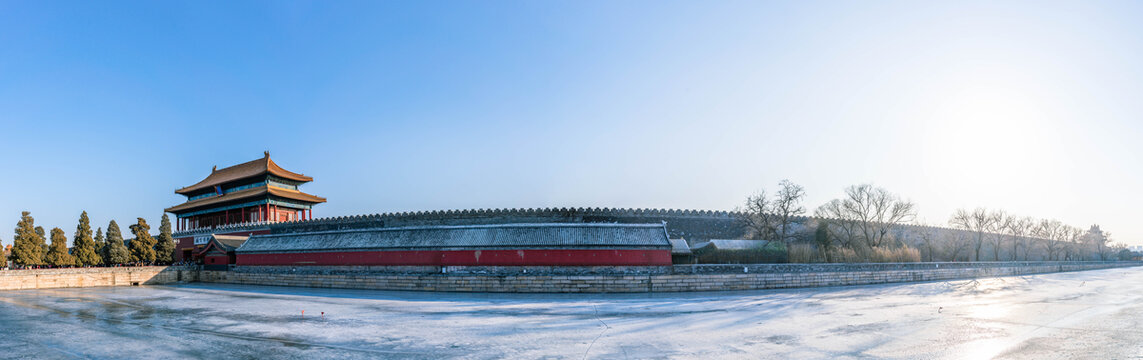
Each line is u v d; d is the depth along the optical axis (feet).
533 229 203.41
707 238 259.80
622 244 192.34
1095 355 80.64
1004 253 341.82
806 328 103.86
